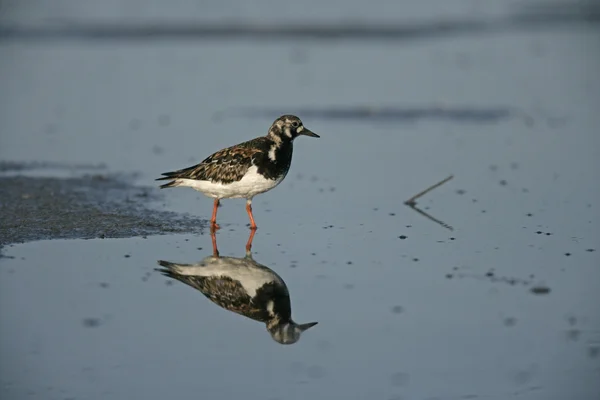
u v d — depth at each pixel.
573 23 39.38
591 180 16.69
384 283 11.33
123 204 15.17
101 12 39.72
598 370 8.90
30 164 18.25
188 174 13.52
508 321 10.06
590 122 21.94
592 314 10.23
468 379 8.77
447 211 14.78
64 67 29.81
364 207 15.12
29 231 13.39
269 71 28.92
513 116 22.70
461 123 22.09
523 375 8.82
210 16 39.16
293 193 16.14
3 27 36.69
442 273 11.65
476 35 36.38
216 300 10.92
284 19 38.94
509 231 13.55
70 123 22.41
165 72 28.95
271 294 11.08
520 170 17.56
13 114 23.45
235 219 14.47
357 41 34.59
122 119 22.75
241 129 21.38
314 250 12.72
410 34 36.28
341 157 18.91
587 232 13.43
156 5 41.28
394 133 21.11
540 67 29.39
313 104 24.11
